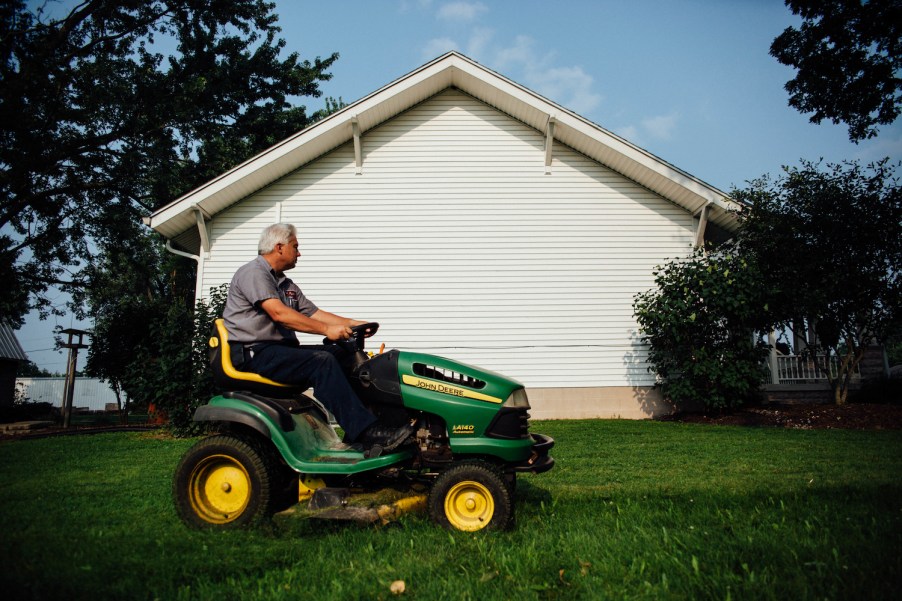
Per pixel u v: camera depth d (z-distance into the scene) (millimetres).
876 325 12000
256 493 3910
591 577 2895
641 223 13438
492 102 13641
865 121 15242
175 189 19984
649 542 3393
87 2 20328
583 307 13219
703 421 11586
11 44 18391
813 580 2719
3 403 26844
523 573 2963
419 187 13539
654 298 12094
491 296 13250
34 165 18562
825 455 7133
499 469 3916
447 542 3506
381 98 12773
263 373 4199
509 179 13578
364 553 3314
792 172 12203
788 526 3639
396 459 3947
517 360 13078
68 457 7762
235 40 22688
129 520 4113
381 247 13352
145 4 21000
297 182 13445
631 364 13055
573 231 13422
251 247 13234
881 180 11586
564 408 12930
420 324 13156
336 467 3889
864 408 11562
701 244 13031
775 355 14906
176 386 10312
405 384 4148
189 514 3941
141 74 19922
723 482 5539
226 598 2652
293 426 4066
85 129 19750
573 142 13422
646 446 8172
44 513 4281
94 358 17203
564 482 5699
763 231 11969
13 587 2617
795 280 11766
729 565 2992
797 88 15523
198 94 20109
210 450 3980
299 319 4191
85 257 22328
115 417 23062
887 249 11594
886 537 3334
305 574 2961
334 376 4125
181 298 11469
